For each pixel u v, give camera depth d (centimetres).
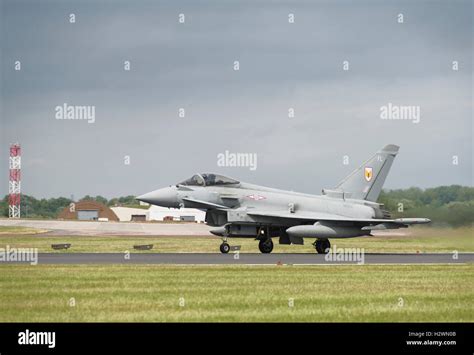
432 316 5066
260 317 4950
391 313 5131
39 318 4897
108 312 5066
